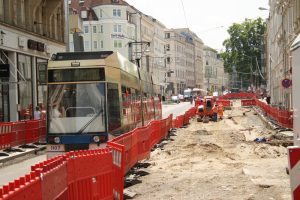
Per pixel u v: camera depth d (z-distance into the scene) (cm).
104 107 1586
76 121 1581
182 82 15150
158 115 3541
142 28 11081
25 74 3512
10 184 560
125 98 1900
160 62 12938
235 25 12156
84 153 897
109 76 1639
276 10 6906
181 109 7444
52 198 705
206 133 3212
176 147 2280
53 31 4241
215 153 2027
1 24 3067
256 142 2416
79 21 4881
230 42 12212
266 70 11162
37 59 3766
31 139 2333
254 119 4862
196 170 1552
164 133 2758
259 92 10919
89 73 1598
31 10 3681
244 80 13675
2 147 2028
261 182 1239
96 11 9800
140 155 1650
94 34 9744
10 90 3281
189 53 16438
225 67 12388
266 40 11181
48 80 1602
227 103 7169
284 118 3216
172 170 1565
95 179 927
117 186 1040
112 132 1623
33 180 618
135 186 1272
